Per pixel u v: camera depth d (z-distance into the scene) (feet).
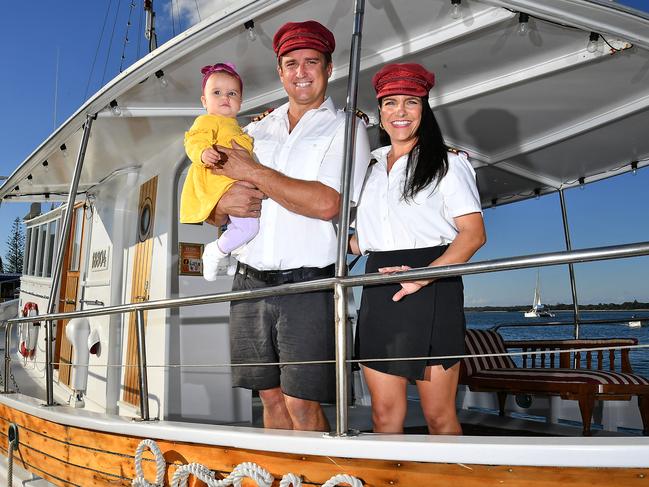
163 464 7.97
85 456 9.49
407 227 7.13
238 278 8.27
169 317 12.41
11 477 11.55
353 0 7.91
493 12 8.17
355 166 7.38
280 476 6.91
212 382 12.53
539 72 9.69
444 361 6.84
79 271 17.70
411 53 9.06
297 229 7.73
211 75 8.35
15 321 13.15
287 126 8.25
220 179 7.69
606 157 14.56
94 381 14.93
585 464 5.22
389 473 6.15
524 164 15.15
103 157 14.17
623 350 15.02
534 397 14.69
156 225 13.32
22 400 12.10
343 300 6.68
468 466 5.74
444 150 7.13
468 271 5.93
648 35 7.37
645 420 12.05
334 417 13.32
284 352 7.54
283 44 7.77
